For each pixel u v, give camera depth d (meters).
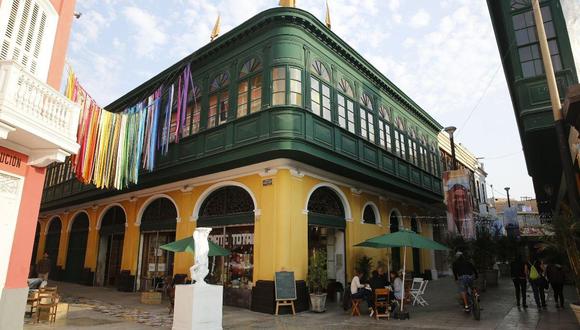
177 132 13.66
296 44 12.26
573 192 7.87
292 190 12.09
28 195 8.41
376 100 16.20
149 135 12.83
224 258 13.31
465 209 14.98
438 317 9.77
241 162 12.54
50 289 9.88
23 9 8.27
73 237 21.64
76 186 19.92
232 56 13.54
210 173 14.01
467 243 14.89
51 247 23.39
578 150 9.24
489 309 10.74
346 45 14.12
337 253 14.27
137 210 17.31
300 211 12.23
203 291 7.73
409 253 18.50
